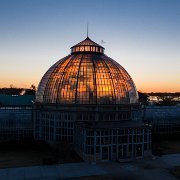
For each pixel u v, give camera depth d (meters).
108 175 56.56
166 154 73.88
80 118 77.25
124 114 79.19
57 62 90.00
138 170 59.84
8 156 70.75
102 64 83.75
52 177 55.03
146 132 69.56
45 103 81.94
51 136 80.12
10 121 84.50
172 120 101.94
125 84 83.44
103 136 66.00
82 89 78.62
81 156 69.25
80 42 92.25
